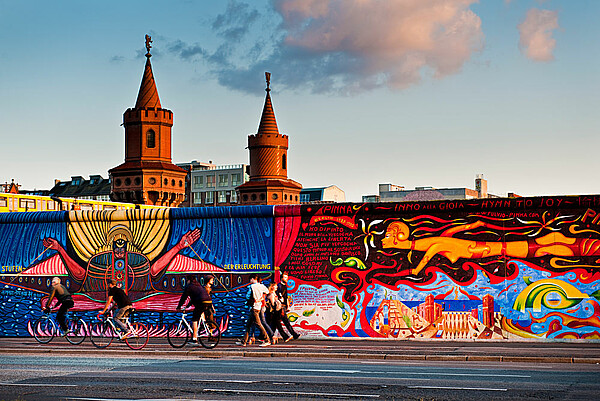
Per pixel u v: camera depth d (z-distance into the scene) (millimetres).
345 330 21719
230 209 22828
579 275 20109
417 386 12266
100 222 23953
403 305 21328
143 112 79000
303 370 14883
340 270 21891
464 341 20719
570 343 20016
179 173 80375
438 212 21234
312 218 22219
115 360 17422
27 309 24359
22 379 13578
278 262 22391
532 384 12430
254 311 20266
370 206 21719
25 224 24672
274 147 100250
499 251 20703
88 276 23938
